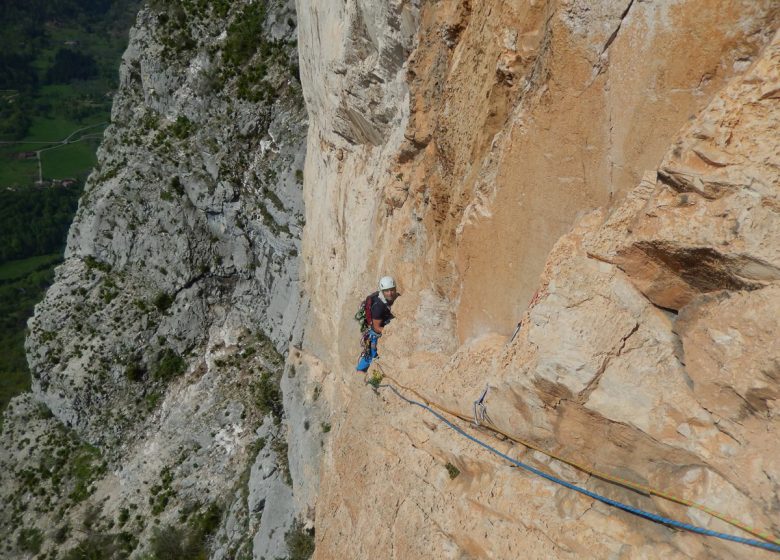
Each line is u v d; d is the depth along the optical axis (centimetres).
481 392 599
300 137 2352
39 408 3044
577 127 522
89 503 2636
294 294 2073
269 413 2267
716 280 406
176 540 2181
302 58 1639
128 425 2744
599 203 523
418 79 862
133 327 2827
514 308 628
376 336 921
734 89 384
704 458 401
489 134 655
